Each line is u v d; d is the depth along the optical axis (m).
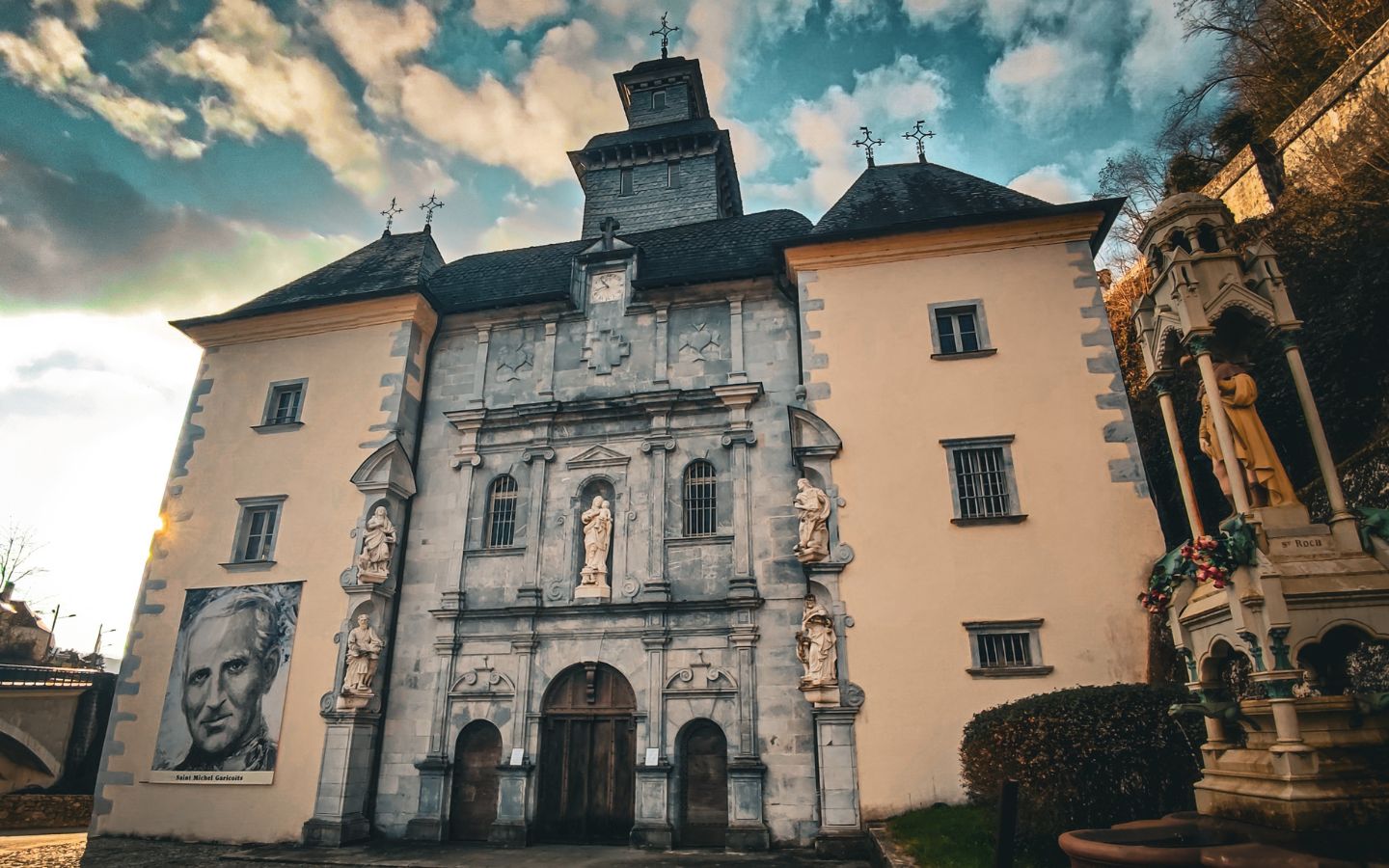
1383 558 7.20
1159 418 19.09
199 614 18.75
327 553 18.58
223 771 17.25
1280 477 7.83
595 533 18.02
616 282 20.61
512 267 23.11
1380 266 13.95
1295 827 6.34
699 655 16.70
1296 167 20.97
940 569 15.50
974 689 14.66
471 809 16.91
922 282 17.86
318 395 20.30
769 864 13.81
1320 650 7.91
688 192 26.69
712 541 17.52
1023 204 18.48
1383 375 13.81
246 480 19.86
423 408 20.56
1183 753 10.20
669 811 15.72
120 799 17.55
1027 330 17.05
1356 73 19.52
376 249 24.22
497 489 19.42
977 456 16.38
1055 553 15.27
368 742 17.30
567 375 19.94
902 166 21.53
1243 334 9.16
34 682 25.19
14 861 15.10
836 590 15.67
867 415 16.89
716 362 19.16
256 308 21.11
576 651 17.30
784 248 18.45
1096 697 10.80
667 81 29.81
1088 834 7.14
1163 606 8.74
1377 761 6.77
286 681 17.66
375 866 14.11
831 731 14.85
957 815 12.63
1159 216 9.12
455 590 18.30
